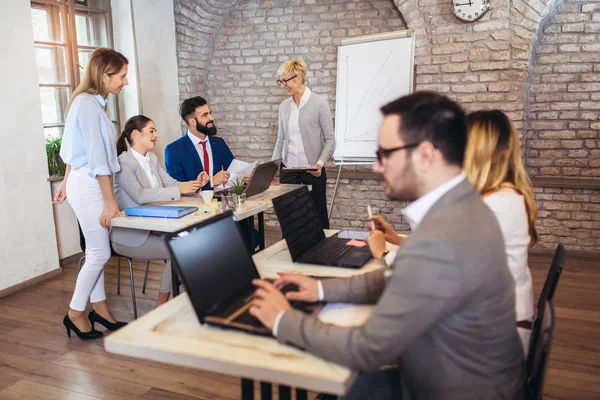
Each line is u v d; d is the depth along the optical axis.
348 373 1.12
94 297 3.12
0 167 3.71
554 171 4.76
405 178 1.21
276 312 1.27
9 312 3.48
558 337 3.04
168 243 1.33
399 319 1.09
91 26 4.82
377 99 4.90
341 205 5.50
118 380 2.60
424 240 1.10
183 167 3.84
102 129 2.84
